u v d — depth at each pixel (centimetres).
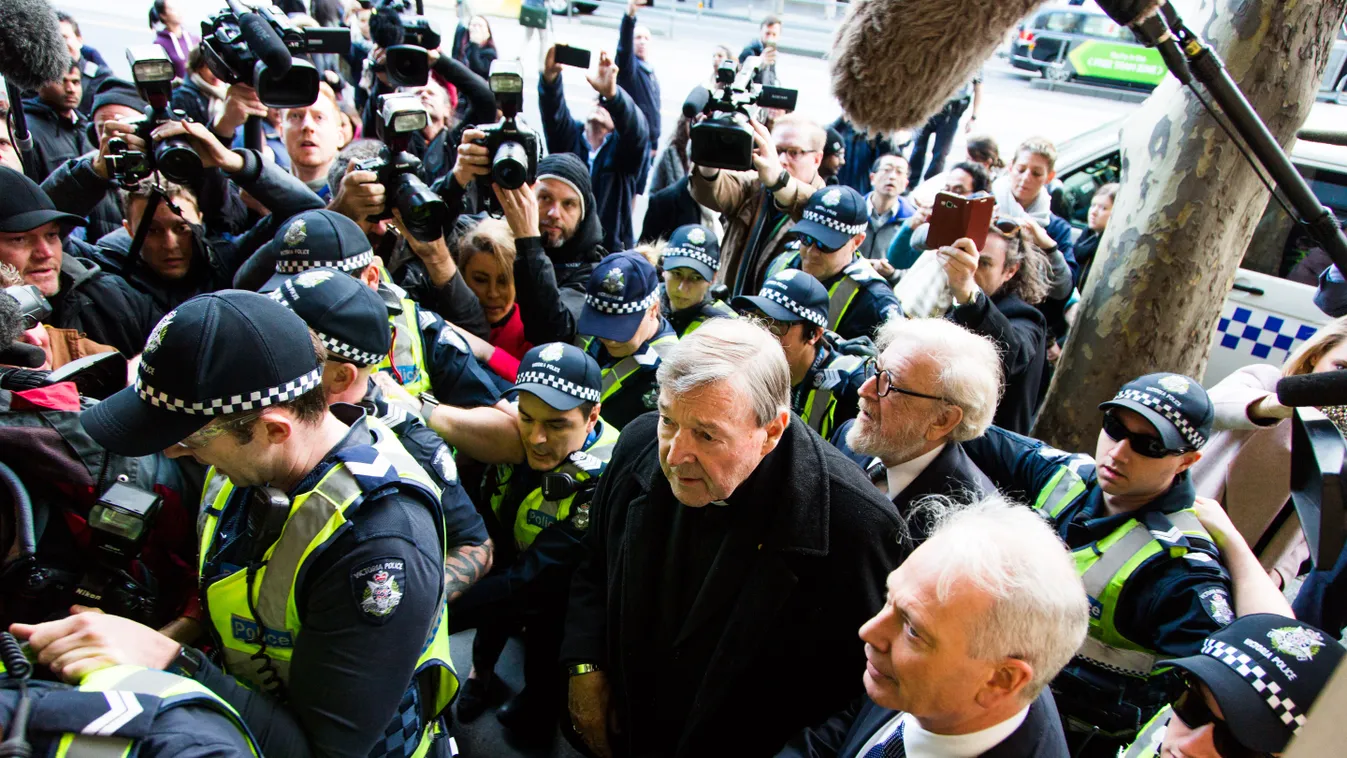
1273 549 224
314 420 126
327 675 121
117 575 140
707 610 150
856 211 291
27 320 177
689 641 155
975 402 172
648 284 245
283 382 118
